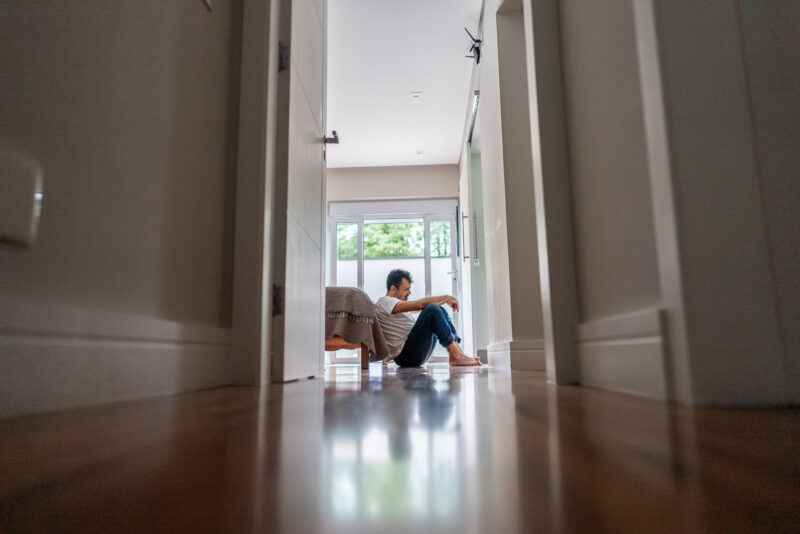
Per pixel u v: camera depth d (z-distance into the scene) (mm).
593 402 826
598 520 223
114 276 936
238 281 1521
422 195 7230
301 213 1930
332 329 3451
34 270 731
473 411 689
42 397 728
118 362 918
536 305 2699
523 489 278
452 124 6055
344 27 4273
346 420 598
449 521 222
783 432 494
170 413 706
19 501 270
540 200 1528
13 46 700
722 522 220
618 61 1101
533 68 1584
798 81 805
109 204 922
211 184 1434
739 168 798
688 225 798
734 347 765
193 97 1312
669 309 830
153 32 1098
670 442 434
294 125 1797
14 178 683
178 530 221
